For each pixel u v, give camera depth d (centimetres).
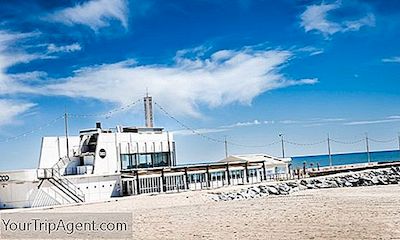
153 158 8231
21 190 6431
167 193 7281
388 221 3906
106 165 7538
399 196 6066
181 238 3572
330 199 5925
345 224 3850
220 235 3625
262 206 5406
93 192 7019
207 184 8319
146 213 5053
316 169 12344
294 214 4572
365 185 8838
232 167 8806
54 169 6862
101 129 7794
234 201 6200
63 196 6662
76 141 7788
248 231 3738
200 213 4934
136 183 7400
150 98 9575
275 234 3569
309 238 3378
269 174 9881
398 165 11906
